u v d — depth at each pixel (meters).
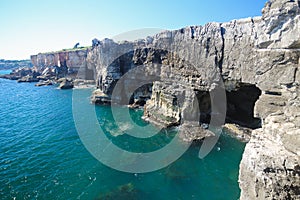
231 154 22.44
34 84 84.44
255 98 28.47
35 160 22.06
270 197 9.28
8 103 49.44
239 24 24.11
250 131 27.20
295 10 10.66
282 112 11.54
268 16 11.91
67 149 24.55
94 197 16.33
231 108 31.17
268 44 12.32
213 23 26.80
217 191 16.81
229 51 25.19
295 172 9.12
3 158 22.53
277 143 10.57
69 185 17.81
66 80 74.50
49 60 98.31
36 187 17.59
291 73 11.10
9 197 16.39
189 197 16.20
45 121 35.22
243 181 11.16
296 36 10.66
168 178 18.59
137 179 18.52
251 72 23.03
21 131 30.66
